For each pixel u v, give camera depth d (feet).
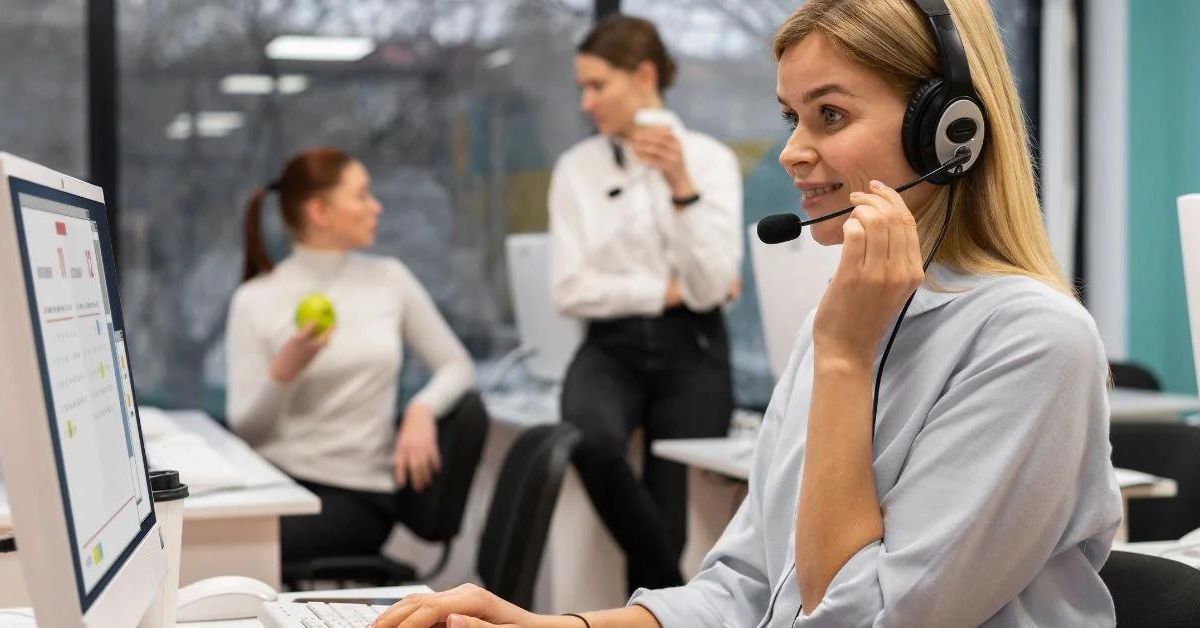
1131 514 8.70
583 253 10.45
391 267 10.77
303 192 10.34
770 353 8.28
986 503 3.39
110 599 3.09
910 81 3.71
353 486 9.86
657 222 10.36
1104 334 15.58
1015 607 3.54
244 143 13.46
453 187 14.05
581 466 8.94
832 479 3.58
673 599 4.29
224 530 6.37
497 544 7.29
